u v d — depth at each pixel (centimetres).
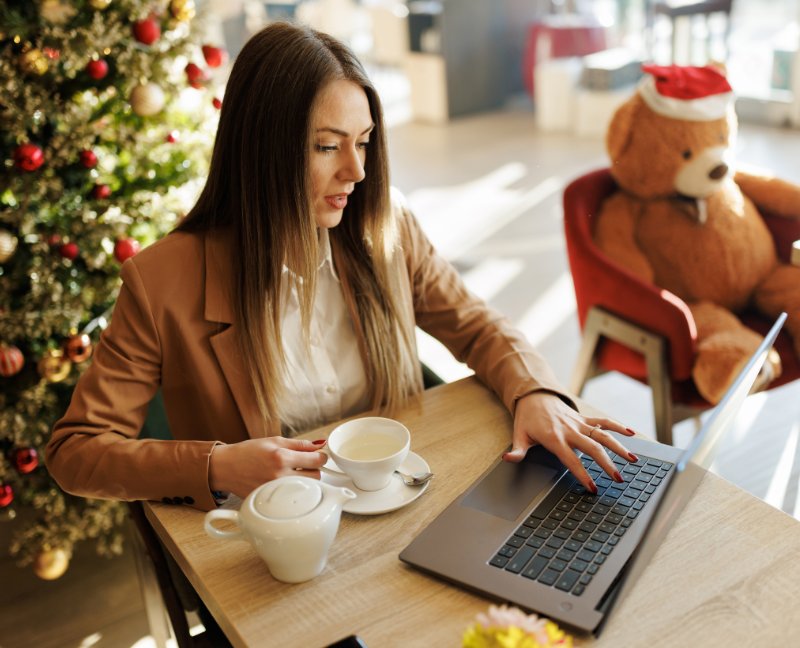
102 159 156
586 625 65
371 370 117
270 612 71
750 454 198
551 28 566
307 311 105
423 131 582
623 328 174
